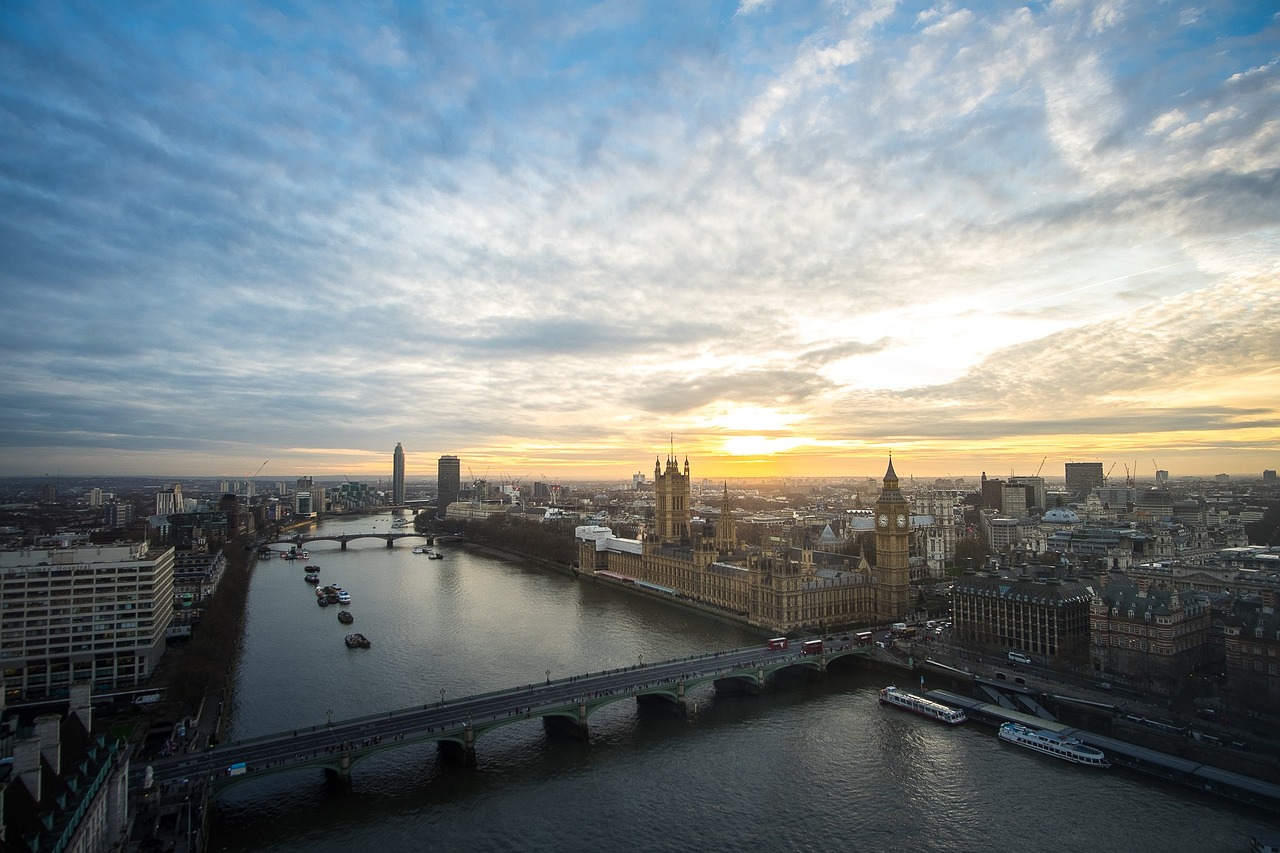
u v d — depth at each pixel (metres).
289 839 170.12
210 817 175.38
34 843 121.12
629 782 198.38
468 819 179.12
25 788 129.00
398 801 188.25
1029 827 173.75
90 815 142.12
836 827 174.62
